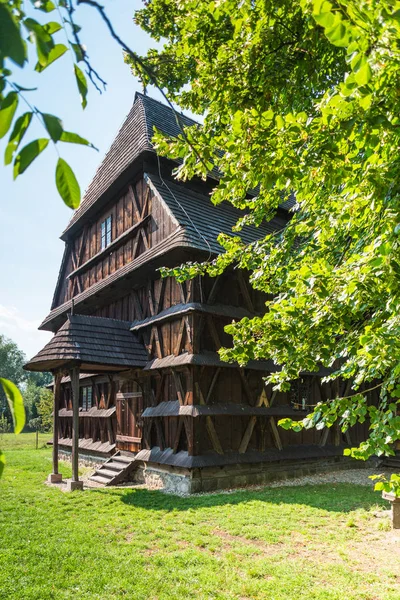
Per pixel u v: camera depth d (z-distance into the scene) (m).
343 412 3.33
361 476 12.27
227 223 12.21
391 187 3.09
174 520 7.63
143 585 5.03
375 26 1.91
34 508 8.48
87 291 14.95
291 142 3.22
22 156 1.17
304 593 4.82
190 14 5.34
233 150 3.47
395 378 3.13
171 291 11.51
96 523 7.47
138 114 14.14
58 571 5.43
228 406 10.71
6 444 25.66
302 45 4.75
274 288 4.98
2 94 1.12
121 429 12.96
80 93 1.38
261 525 7.24
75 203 1.25
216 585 5.03
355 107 2.74
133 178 13.48
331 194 4.25
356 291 3.09
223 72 4.76
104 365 11.14
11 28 0.91
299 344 3.84
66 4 1.36
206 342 10.81
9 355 66.44
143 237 12.47
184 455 10.20
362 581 5.16
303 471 12.26
